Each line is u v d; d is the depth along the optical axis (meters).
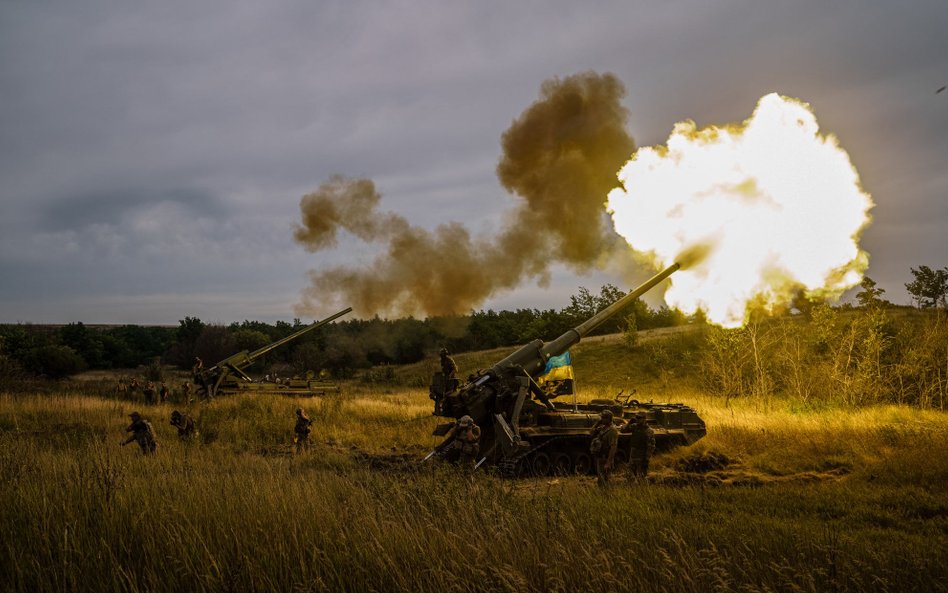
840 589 5.62
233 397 30.27
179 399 33.00
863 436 17.30
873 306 37.91
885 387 33.00
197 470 10.66
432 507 7.49
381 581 5.58
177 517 6.75
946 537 8.32
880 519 9.45
